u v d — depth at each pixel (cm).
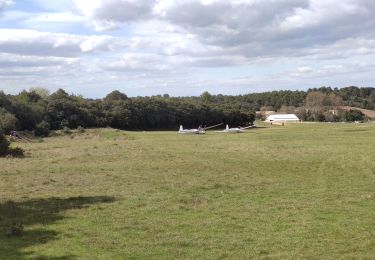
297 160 3559
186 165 3200
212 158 3756
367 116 19725
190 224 1431
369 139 6188
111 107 12262
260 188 2197
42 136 8331
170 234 1306
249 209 1670
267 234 1302
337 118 18900
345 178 2547
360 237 1252
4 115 8056
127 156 3891
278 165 3238
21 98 11038
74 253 1116
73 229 1359
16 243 1201
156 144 5688
